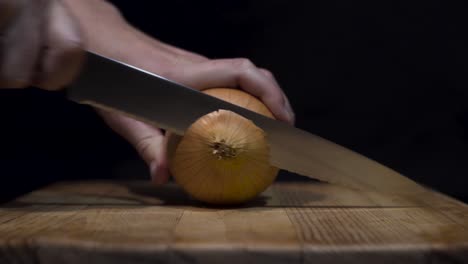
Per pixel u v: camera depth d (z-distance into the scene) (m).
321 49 0.75
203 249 0.38
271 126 0.52
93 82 0.50
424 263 0.39
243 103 0.53
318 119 0.76
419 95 0.75
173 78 0.55
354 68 0.75
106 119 0.58
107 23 0.61
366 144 0.76
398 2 0.73
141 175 0.75
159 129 0.57
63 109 0.74
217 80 0.54
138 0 0.75
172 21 0.75
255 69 0.54
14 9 0.42
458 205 0.52
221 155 0.48
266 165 0.50
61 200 0.55
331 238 0.40
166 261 0.38
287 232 0.42
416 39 0.74
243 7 0.75
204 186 0.49
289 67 0.76
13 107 0.72
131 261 0.38
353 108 0.76
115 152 0.75
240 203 0.51
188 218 0.46
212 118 0.49
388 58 0.75
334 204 0.53
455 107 0.74
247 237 0.40
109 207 0.51
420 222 0.45
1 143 0.72
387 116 0.75
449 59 0.73
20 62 0.43
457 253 0.39
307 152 0.52
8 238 0.40
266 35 0.75
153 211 0.49
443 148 0.75
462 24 0.73
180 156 0.49
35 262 0.39
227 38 0.76
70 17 0.45
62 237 0.40
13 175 0.72
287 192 0.60
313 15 0.74
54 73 0.45
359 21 0.74
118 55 0.59
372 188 0.53
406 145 0.75
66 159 0.74
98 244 0.39
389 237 0.41
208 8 0.75
